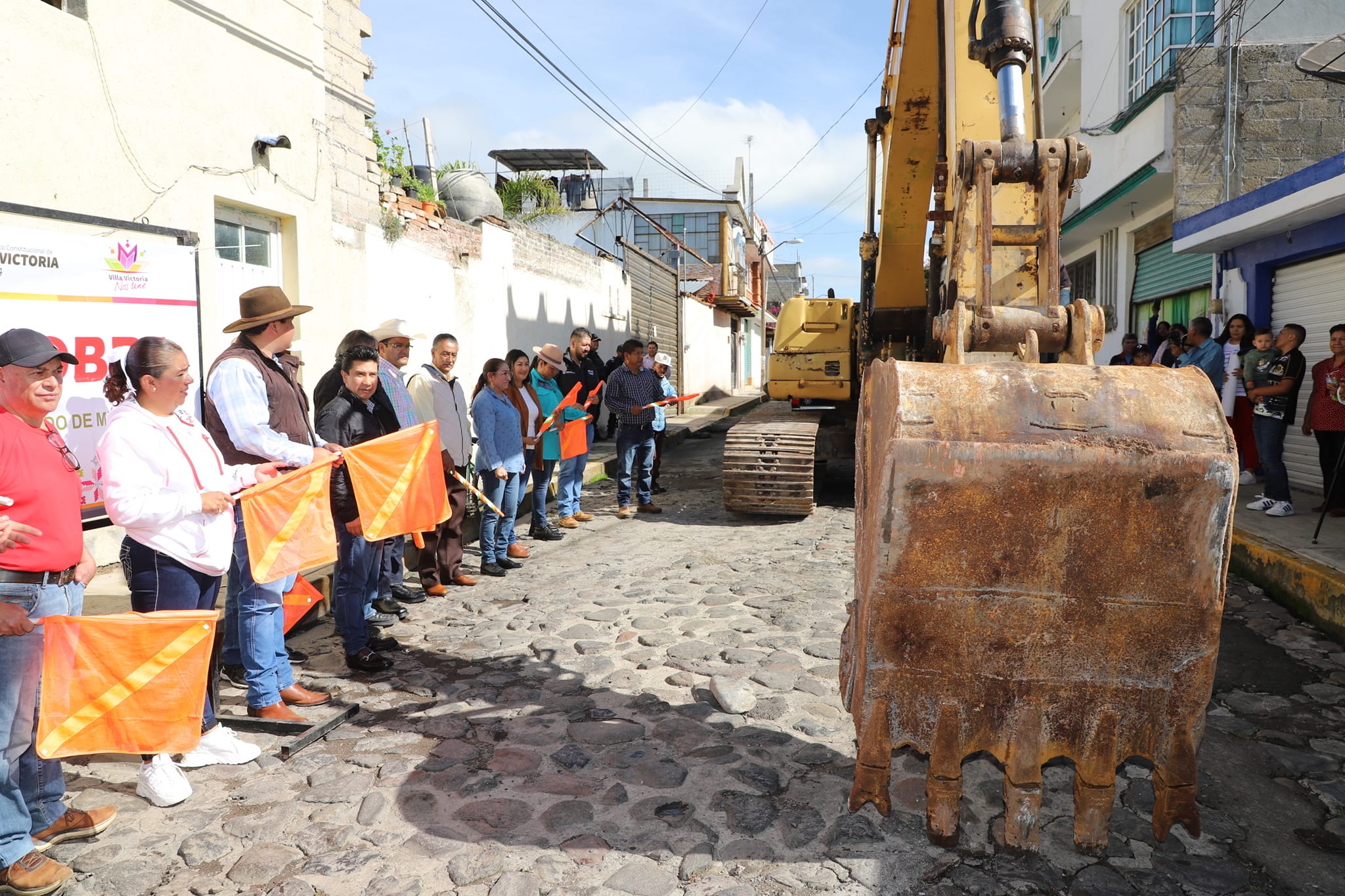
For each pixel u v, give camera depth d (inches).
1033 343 121.5
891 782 133.3
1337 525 264.5
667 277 910.4
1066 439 99.1
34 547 109.3
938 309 282.4
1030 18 152.6
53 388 111.9
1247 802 127.6
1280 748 144.4
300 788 134.3
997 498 99.9
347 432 184.4
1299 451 346.0
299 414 166.7
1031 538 101.0
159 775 129.4
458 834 120.0
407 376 362.3
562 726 154.6
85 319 206.4
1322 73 332.8
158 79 235.9
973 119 193.0
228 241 271.1
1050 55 666.2
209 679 141.4
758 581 248.4
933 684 108.5
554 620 215.8
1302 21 387.2
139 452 128.4
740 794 129.4
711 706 161.9
